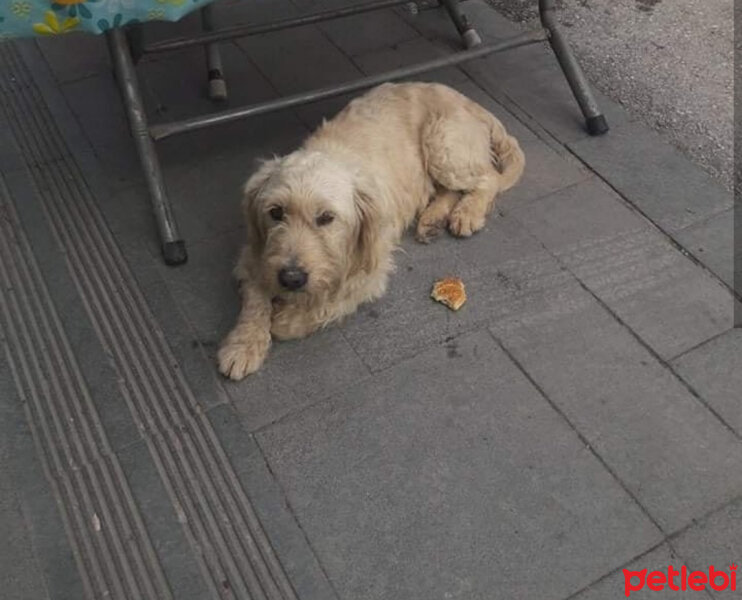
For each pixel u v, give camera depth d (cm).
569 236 107
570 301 99
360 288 94
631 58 138
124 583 74
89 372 90
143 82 129
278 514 78
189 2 85
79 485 81
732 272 102
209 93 127
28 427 85
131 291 99
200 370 90
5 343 93
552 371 91
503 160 114
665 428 86
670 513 79
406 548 76
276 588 73
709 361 92
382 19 145
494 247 105
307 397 88
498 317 97
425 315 97
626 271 102
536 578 74
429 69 114
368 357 92
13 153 117
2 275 100
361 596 73
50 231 106
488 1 151
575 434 85
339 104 128
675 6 151
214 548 76
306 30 142
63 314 96
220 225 108
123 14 83
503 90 131
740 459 83
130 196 111
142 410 87
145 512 79
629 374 91
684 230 107
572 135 122
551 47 130
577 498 80
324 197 83
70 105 125
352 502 79
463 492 80
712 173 116
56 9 80
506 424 86
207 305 98
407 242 107
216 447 84
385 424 86
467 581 74
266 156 118
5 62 133
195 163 117
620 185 114
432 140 106
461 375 91
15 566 75
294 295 87
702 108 128
